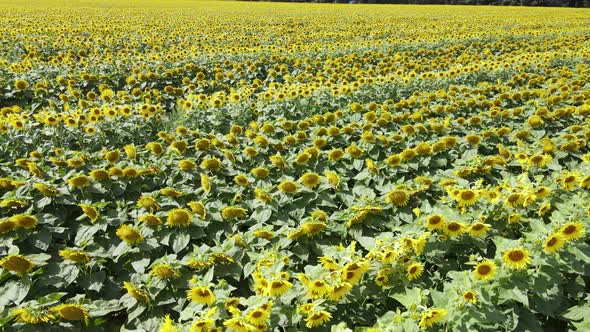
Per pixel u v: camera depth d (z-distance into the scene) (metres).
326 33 26.58
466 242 4.96
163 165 7.07
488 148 8.48
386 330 3.49
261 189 6.19
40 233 5.30
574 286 4.68
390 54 19.53
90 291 4.93
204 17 37.12
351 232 5.50
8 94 11.06
